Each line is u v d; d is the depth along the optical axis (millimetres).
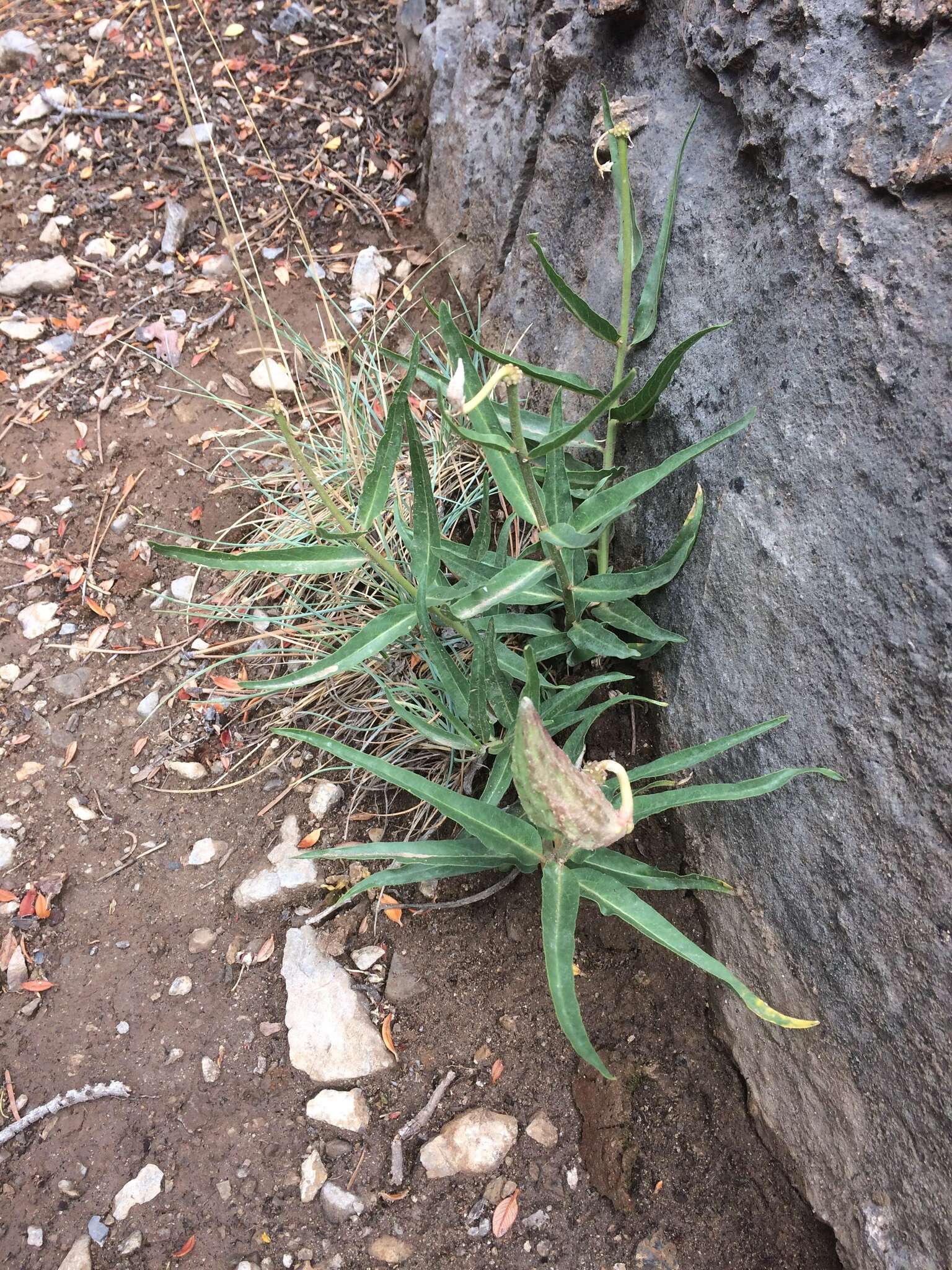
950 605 465
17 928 668
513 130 843
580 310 622
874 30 514
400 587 576
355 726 721
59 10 1172
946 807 469
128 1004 641
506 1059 609
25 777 729
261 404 906
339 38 1127
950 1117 470
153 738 746
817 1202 542
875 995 504
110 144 1060
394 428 509
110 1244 571
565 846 512
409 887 667
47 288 974
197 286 973
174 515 850
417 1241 563
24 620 801
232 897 674
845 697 512
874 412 498
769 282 562
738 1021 590
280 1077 610
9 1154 597
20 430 900
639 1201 569
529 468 521
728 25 585
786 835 549
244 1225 573
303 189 1029
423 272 988
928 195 485
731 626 582
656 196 660
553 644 647
